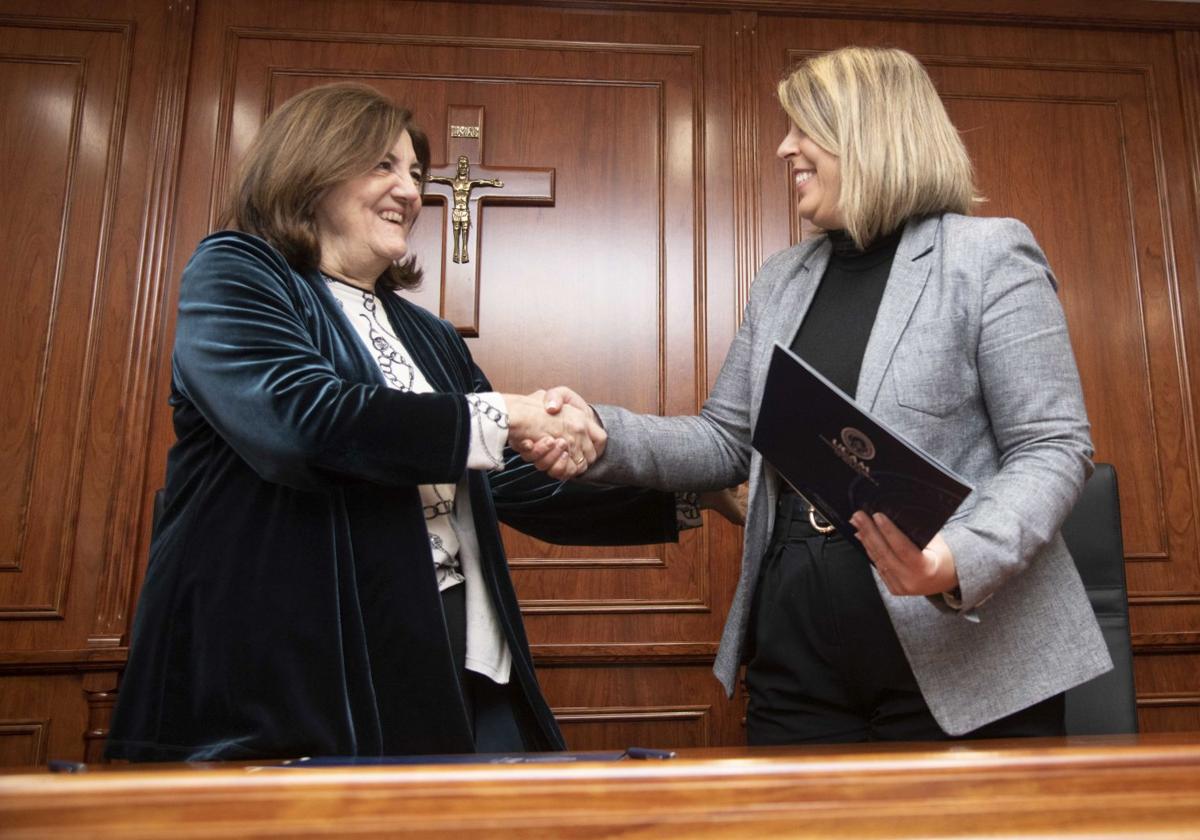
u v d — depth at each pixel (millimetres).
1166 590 2932
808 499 1242
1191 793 537
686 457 1581
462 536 1458
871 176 1402
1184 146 3238
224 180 2990
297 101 1531
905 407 1322
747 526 1445
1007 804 525
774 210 3092
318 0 3129
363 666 1213
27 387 2803
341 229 1511
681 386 2965
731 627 1446
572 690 2729
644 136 3119
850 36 3250
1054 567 1294
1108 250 3145
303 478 1221
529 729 1428
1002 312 1309
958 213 1452
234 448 1236
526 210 3047
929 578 1120
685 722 2727
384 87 3094
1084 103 3246
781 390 1148
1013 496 1197
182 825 489
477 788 516
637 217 3064
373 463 1231
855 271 1505
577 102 3127
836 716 1363
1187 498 2998
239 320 1276
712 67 3180
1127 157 3219
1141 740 849
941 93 3225
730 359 1654
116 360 2842
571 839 500
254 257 1361
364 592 1267
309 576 1224
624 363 2969
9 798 492
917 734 1294
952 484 1004
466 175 3006
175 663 1202
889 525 1108
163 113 2990
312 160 1457
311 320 1374
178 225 2949
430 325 1657
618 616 2826
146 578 1271
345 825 495
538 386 2939
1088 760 554
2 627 2672
